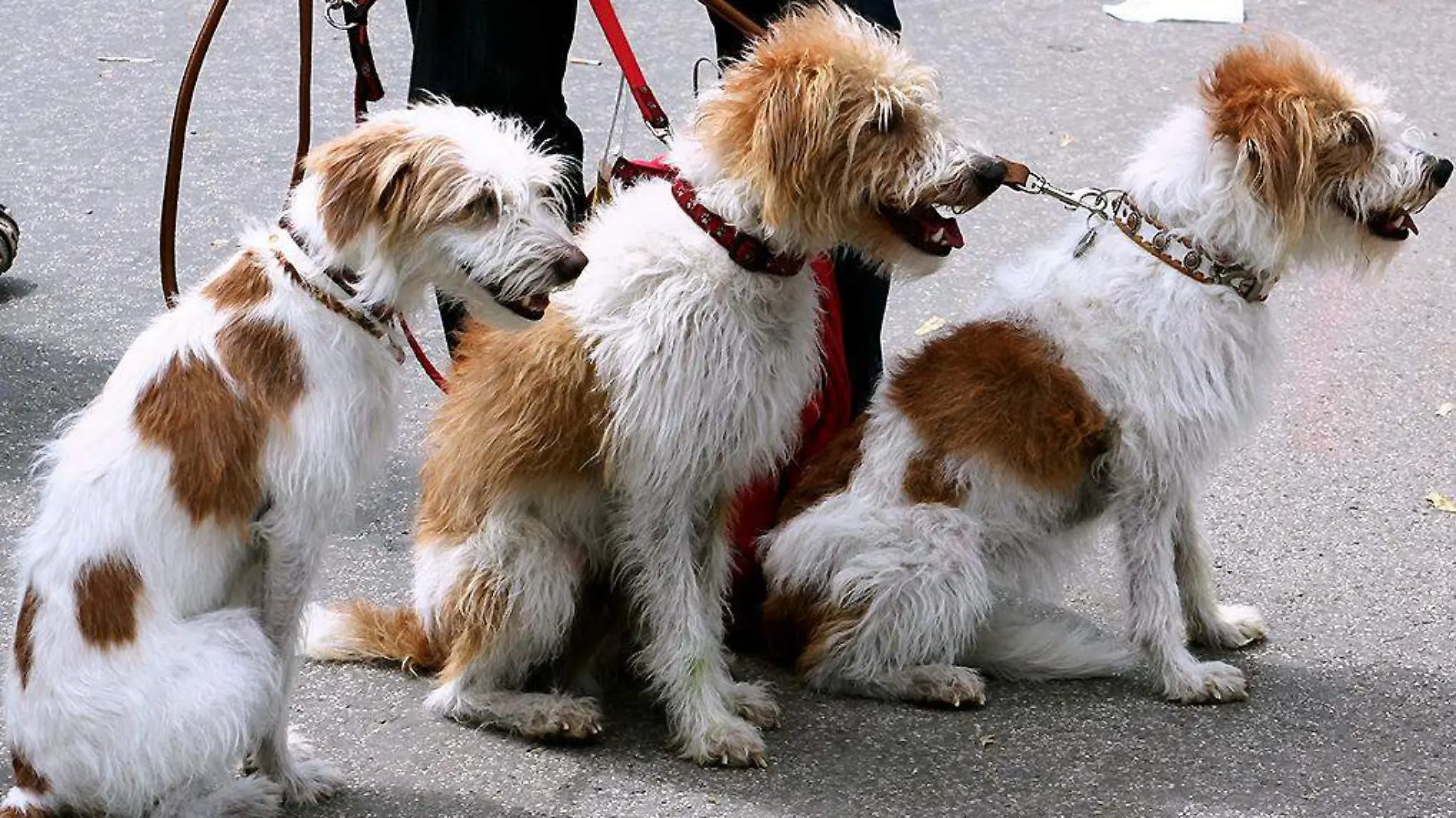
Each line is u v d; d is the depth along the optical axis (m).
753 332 3.97
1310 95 4.18
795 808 3.91
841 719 4.29
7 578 4.82
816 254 4.03
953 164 3.89
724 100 3.92
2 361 6.20
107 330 6.47
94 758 3.44
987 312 4.47
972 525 4.34
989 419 4.29
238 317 3.57
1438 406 5.97
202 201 7.61
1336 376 6.16
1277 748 4.14
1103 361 4.23
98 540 3.46
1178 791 3.97
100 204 7.56
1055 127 8.36
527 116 4.97
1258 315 4.31
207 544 3.53
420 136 3.53
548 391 4.04
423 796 3.94
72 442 3.58
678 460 4.01
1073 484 4.36
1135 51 9.31
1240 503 5.34
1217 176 4.15
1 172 7.88
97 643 3.44
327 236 3.52
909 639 4.33
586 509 4.22
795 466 4.72
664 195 4.00
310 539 3.64
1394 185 4.18
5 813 3.51
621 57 4.46
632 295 3.94
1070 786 3.99
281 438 3.55
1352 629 4.66
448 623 4.23
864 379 5.09
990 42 9.42
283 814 3.84
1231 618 4.60
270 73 9.05
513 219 3.54
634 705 4.38
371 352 3.64
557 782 4.01
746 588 4.66
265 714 3.64
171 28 9.70
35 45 9.45
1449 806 3.91
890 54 3.96
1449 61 9.11
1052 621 4.59
